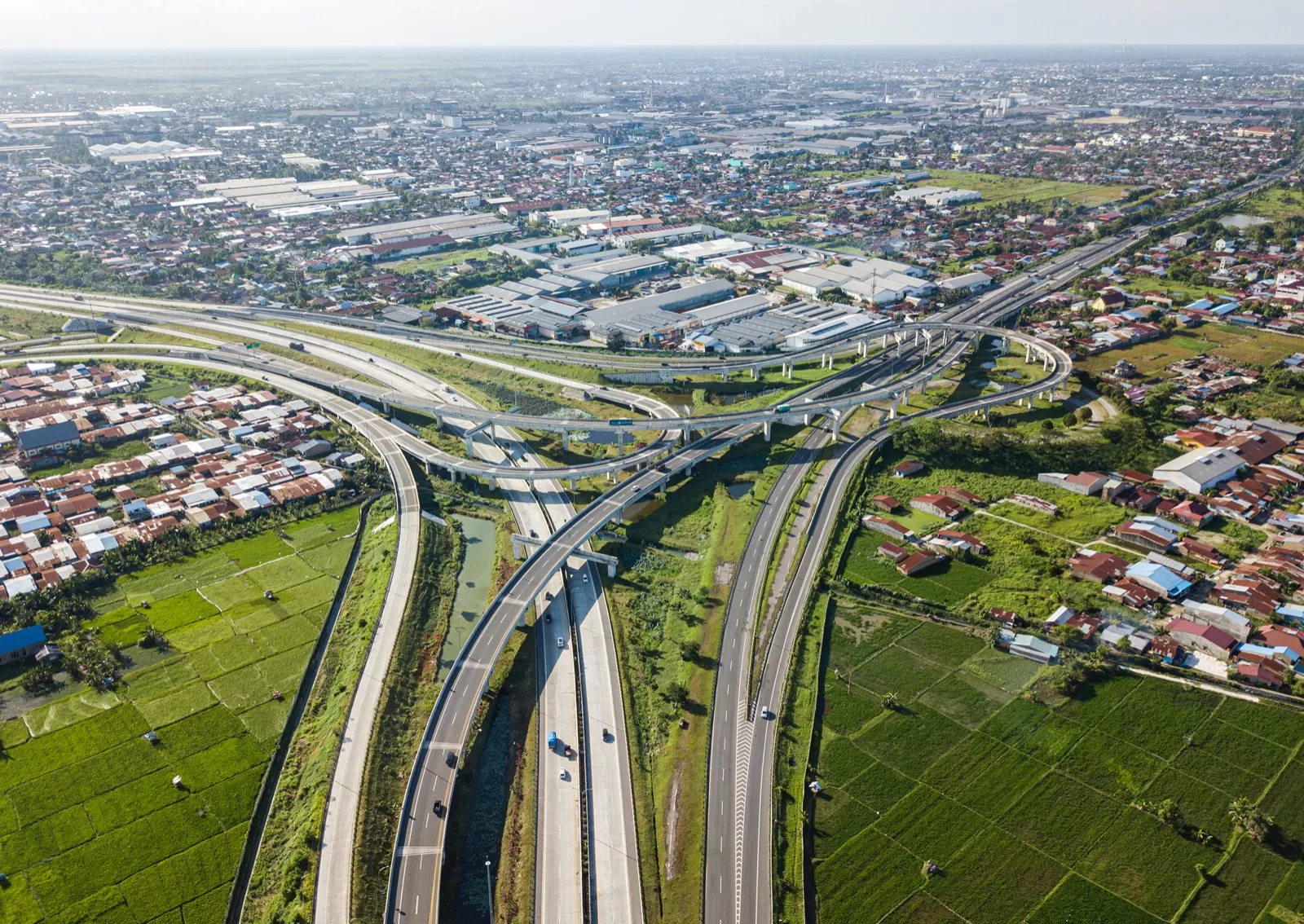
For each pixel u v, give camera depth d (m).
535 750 155.12
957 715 158.38
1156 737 150.88
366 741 155.50
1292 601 179.12
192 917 126.44
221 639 184.88
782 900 125.69
